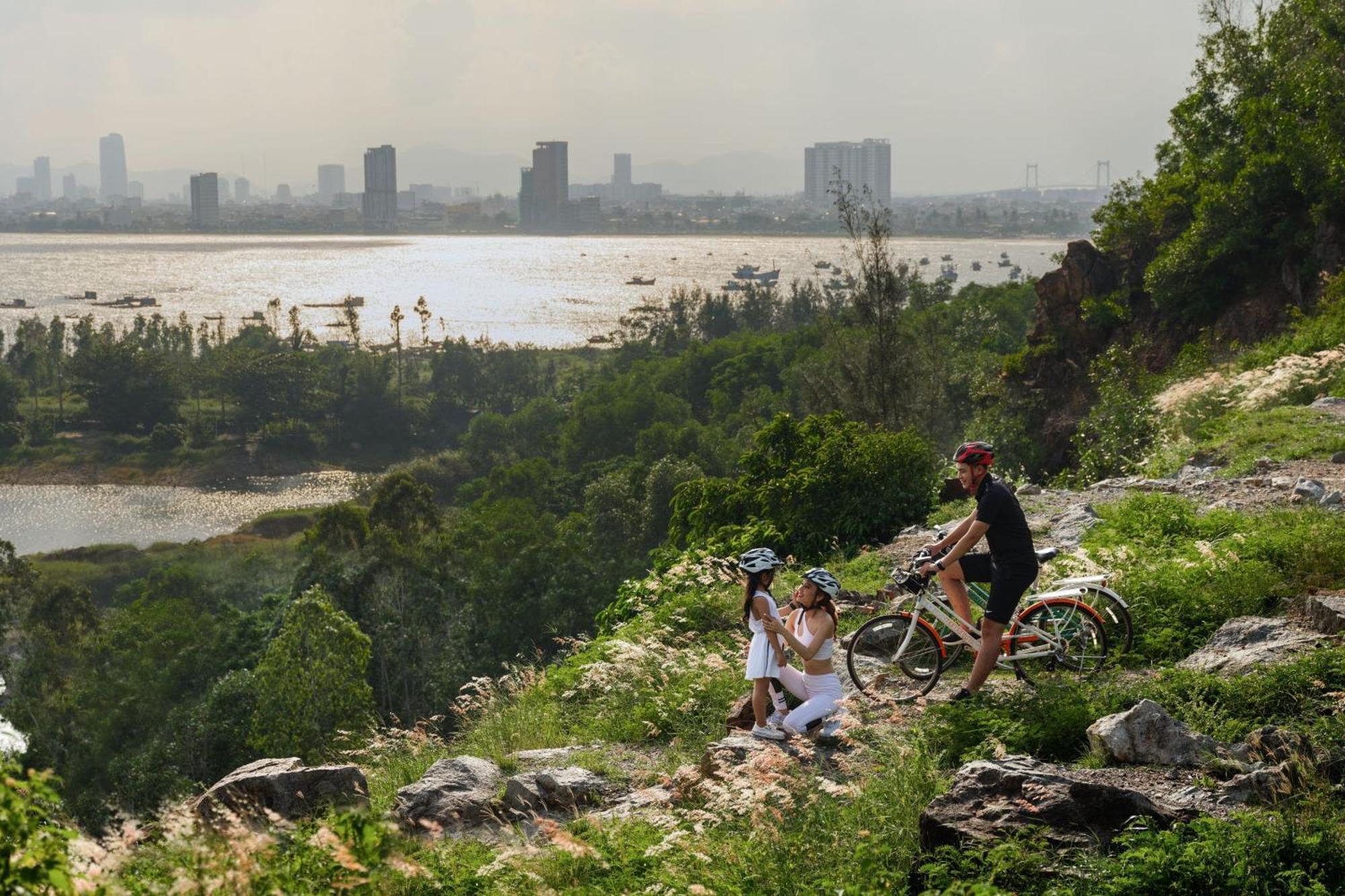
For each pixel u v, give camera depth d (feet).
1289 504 43.68
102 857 15.57
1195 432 71.77
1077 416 122.11
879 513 57.62
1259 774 19.95
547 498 293.64
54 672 184.34
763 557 26.89
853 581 43.60
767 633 26.63
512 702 41.47
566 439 353.51
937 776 22.21
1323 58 114.32
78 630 207.72
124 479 411.54
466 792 26.73
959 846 18.39
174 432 445.37
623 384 392.27
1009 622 25.84
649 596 52.65
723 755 24.86
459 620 182.91
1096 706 24.43
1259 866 16.61
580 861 21.40
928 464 60.18
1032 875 17.21
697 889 17.99
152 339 605.31
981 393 135.85
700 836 21.47
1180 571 32.94
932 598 27.68
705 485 71.26
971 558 26.86
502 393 500.74
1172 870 16.53
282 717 133.28
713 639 40.96
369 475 419.95
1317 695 23.48
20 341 581.12
